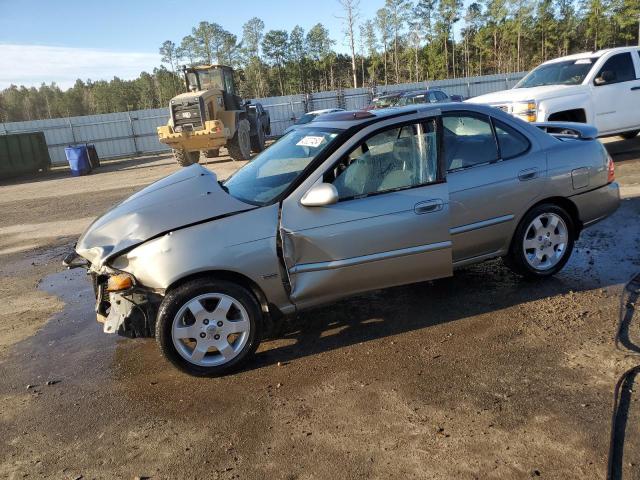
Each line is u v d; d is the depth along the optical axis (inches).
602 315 166.1
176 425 130.0
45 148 927.7
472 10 2780.5
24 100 4320.9
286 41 3137.3
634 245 229.1
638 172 369.1
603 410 120.0
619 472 100.5
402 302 191.3
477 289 196.2
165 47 3171.8
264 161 183.0
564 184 186.9
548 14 2600.9
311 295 157.3
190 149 713.0
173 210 149.4
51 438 129.3
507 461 106.8
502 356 147.5
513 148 182.5
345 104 1371.8
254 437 122.3
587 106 383.9
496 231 179.3
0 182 864.9
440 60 2778.1
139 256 143.3
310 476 107.7
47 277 271.1
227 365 150.1
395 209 159.6
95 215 439.2
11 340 192.9
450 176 170.7
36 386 156.3
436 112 169.2
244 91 2861.7
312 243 153.3
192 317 147.3
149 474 112.8
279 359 158.4
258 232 149.0
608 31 2524.6
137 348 175.9
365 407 129.7
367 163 161.3
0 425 136.9
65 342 186.7
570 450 108.2
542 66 439.8
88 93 4352.9
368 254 158.7
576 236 198.8
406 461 109.6
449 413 124.3
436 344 157.9
